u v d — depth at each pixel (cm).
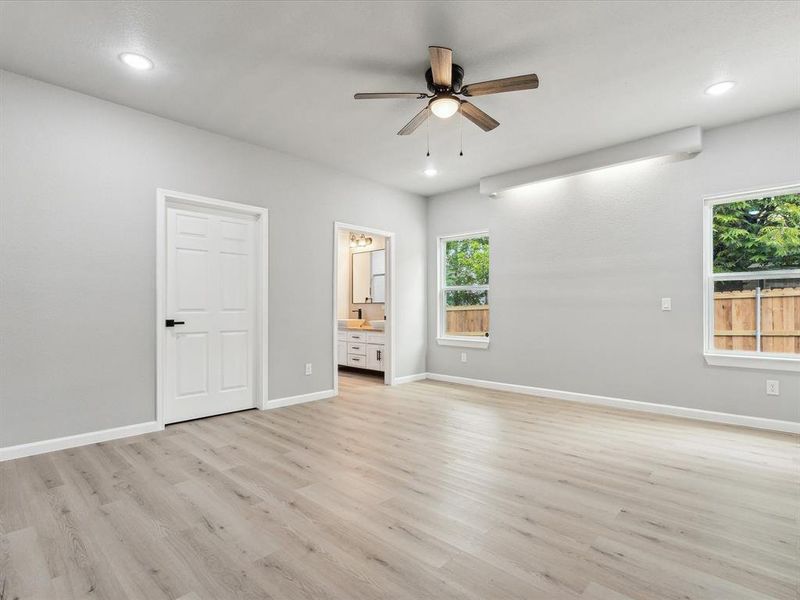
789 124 334
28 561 163
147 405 332
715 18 227
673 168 387
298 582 152
